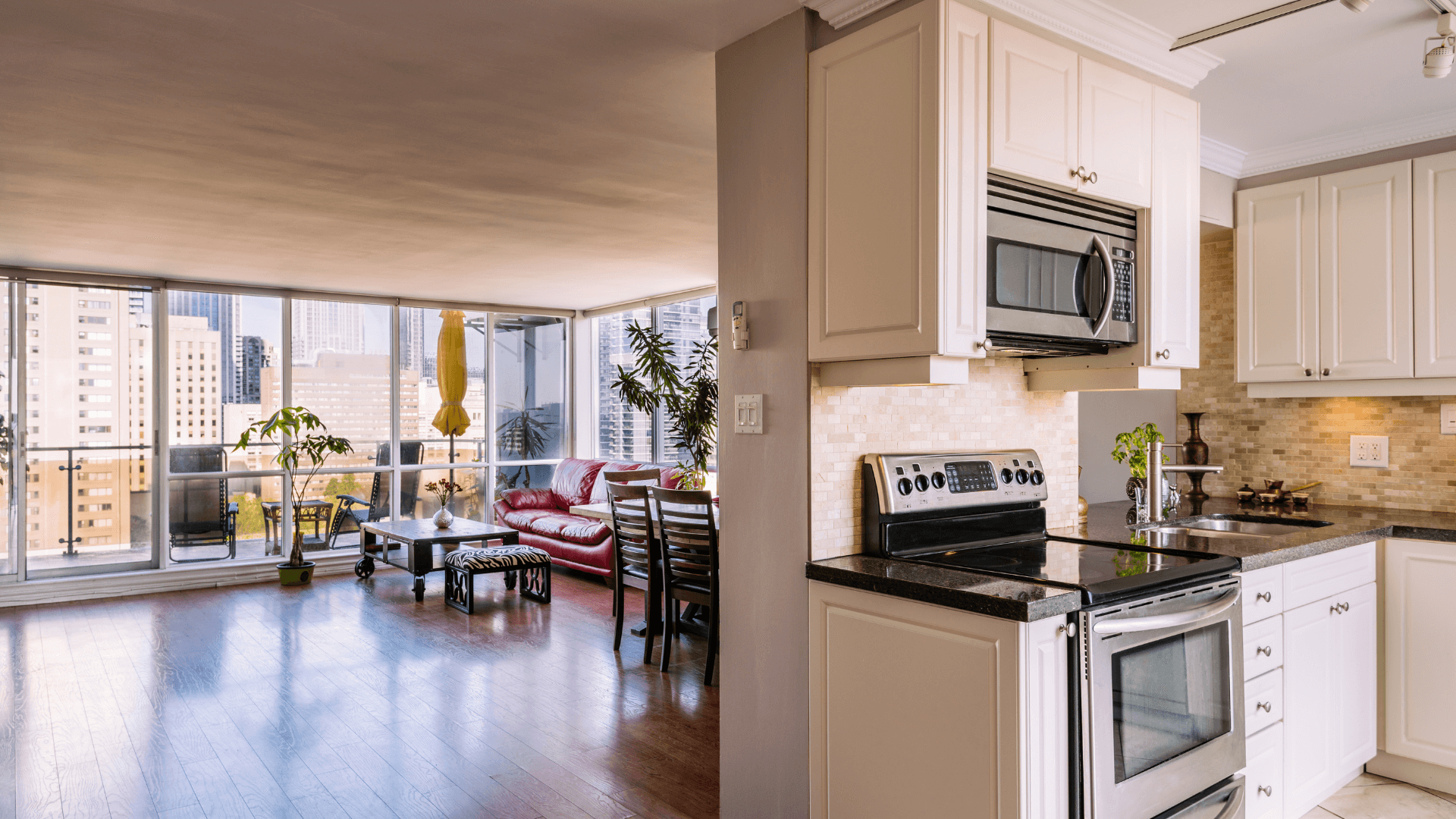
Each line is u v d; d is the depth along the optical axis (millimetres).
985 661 1848
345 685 4102
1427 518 3234
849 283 2172
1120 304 2510
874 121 2117
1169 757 2096
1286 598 2582
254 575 6727
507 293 7363
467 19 2291
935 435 2611
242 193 4000
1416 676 2961
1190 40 2521
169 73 2611
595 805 2812
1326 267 3432
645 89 2805
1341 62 2740
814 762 2256
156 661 4539
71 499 6164
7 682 4160
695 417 6523
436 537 6000
